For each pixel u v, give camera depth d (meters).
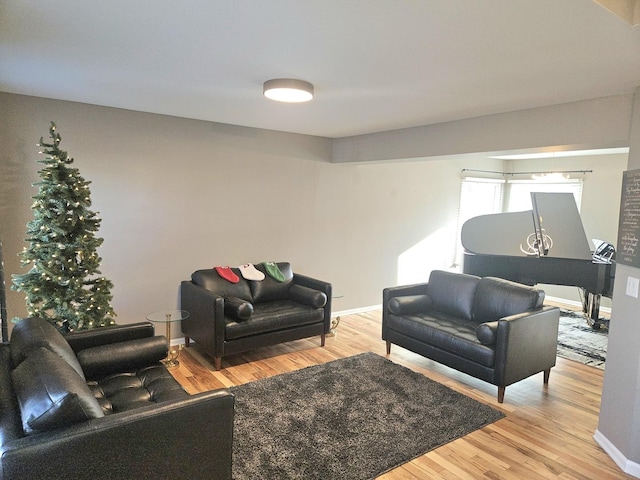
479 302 4.03
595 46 1.92
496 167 7.76
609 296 5.16
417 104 3.24
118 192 3.98
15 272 3.54
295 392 3.39
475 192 7.50
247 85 2.83
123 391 2.43
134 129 4.00
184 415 1.82
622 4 1.60
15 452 1.46
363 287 6.05
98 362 2.63
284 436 2.75
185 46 2.07
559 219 5.59
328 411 3.09
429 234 6.77
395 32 1.81
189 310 4.22
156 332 4.38
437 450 2.68
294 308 4.37
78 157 3.74
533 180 7.55
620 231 2.68
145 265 4.20
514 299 3.75
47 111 3.56
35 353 1.92
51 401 1.57
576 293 6.84
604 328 5.45
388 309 4.30
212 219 4.59
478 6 1.53
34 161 3.54
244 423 2.89
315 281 4.67
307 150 5.26
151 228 4.20
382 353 4.38
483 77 2.47
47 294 3.09
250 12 1.65
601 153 6.50
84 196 3.20
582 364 4.22
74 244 3.14
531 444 2.78
